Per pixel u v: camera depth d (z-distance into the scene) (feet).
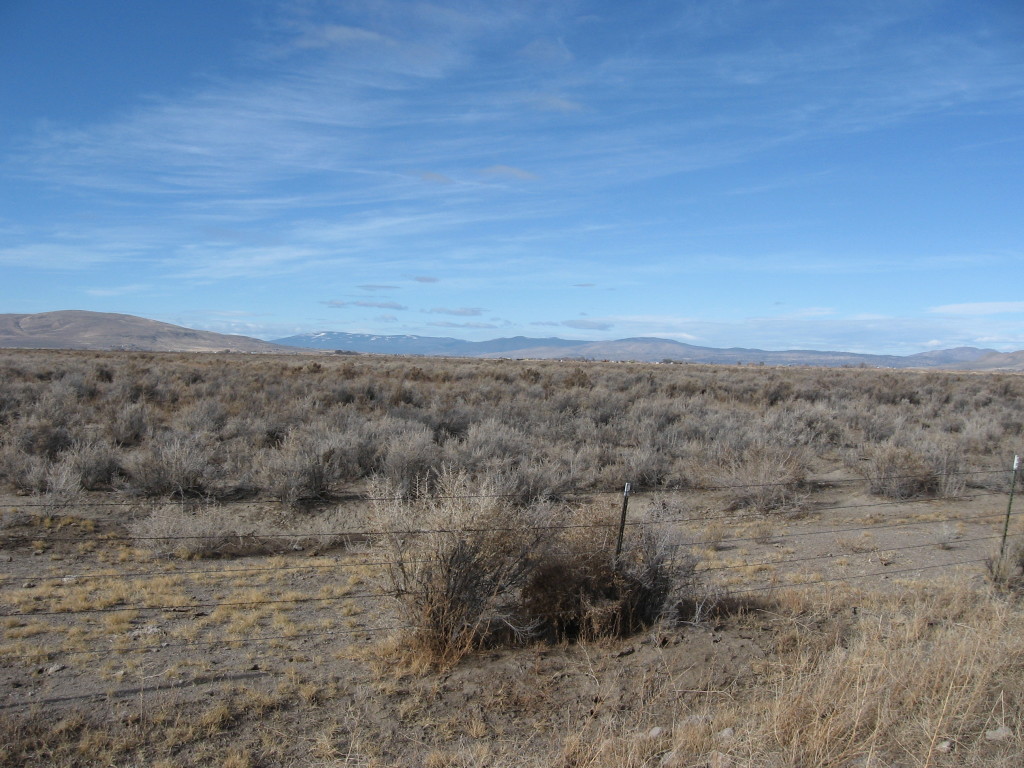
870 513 43.32
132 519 36.83
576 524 24.56
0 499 39.29
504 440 53.67
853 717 15.48
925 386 131.75
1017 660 18.63
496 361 263.90
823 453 61.87
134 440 56.34
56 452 48.73
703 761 14.97
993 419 81.71
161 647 22.12
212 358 205.36
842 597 26.23
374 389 89.97
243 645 22.54
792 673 18.79
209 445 50.31
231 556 32.73
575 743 15.98
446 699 19.06
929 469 49.34
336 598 27.17
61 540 33.14
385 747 16.72
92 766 15.53
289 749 16.58
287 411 67.62
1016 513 42.93
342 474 46.80
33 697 18.42
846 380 148.25
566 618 23.36
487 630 22.77
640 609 24.35
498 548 22.49
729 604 25.48
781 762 14.38
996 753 14.51
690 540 31.40
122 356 192.95
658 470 51.01
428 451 48.39
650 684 19.44
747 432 61.31
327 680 20.06
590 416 73.92
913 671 17.42
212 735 17.01
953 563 32.37
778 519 41.81
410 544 22.59
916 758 14.37
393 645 22.02
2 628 23.12
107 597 26.25
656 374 156.97
